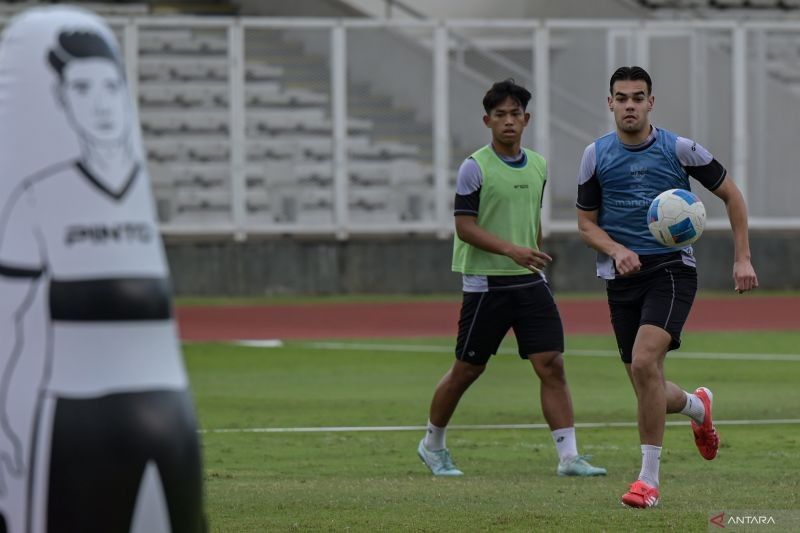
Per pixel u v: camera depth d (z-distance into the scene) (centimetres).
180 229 8094
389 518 2131
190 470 1225
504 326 2722
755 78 8612
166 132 8119
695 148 2416
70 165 1204
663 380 2352
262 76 8244
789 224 8625
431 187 8344
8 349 1205
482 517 2131
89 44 1223
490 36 8400
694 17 9869
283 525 2069
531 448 3141
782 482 2552
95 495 1175
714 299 8006
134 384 1198
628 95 2406
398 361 5188
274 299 7969
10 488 1196
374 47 8312
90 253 1198
